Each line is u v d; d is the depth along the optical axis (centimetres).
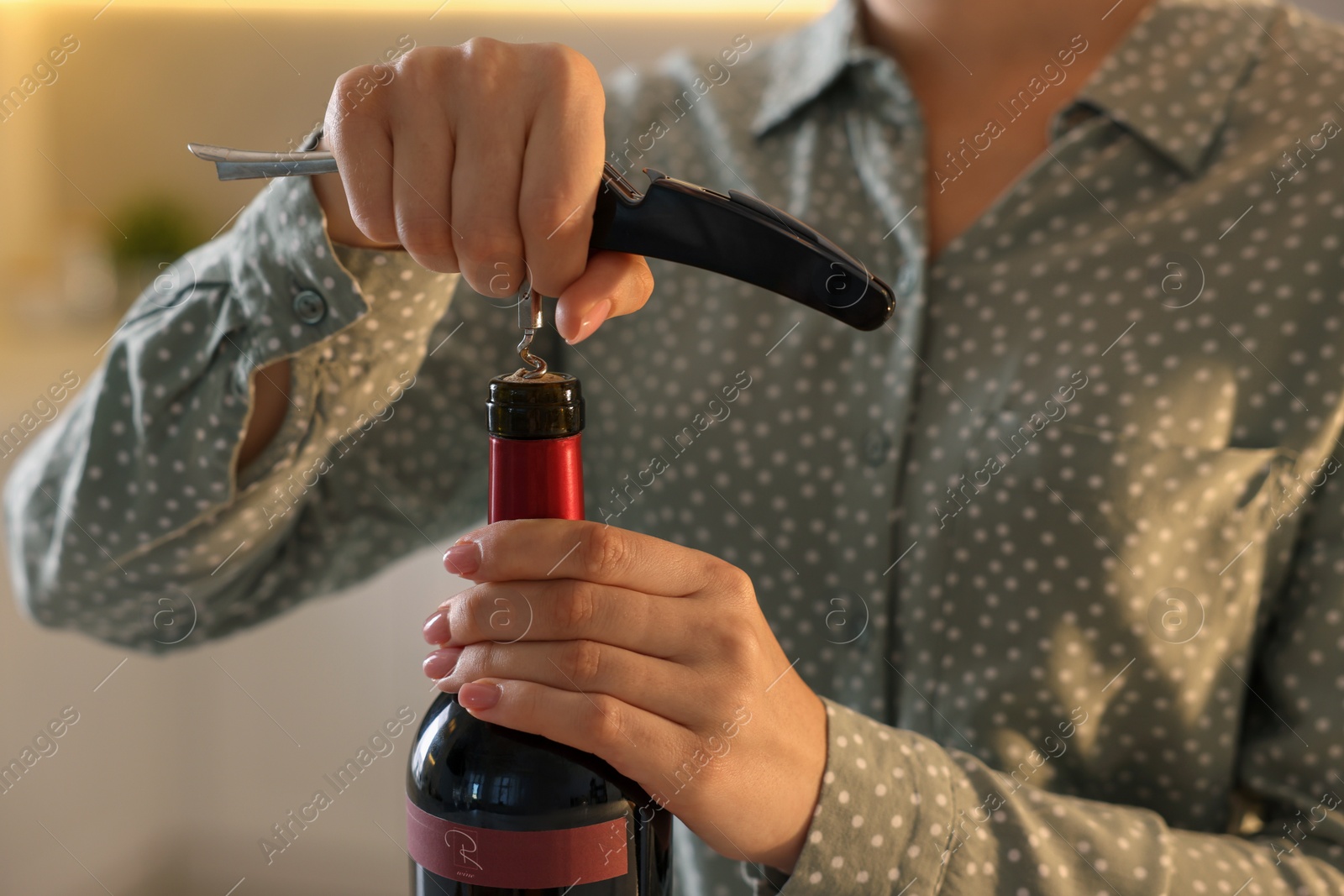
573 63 40
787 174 72
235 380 56
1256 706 64
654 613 42
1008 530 63
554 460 42
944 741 66
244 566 69
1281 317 60
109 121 185
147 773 159
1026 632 63
